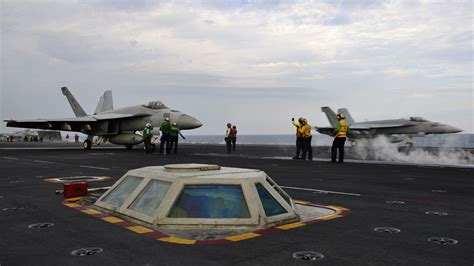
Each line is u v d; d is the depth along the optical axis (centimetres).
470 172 1302
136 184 610
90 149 3138
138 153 2552
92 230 487
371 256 380
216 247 409
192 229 485
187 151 2984
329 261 364
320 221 543
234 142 2891
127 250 400
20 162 1750
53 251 401
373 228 501
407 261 365
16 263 363
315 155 2514
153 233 467
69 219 555
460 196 788
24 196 782
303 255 383
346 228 500
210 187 529
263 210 510
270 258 372
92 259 373
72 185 764
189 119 2836
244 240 436
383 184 988
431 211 625
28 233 477
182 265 352
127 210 561
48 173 1262
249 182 533
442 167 1505
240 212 505
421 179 1099
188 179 538
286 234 464
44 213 602
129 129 2984
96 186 944
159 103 2967
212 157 2133
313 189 898
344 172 1308
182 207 512
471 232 480
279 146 4472
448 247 412
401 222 539
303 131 1930
